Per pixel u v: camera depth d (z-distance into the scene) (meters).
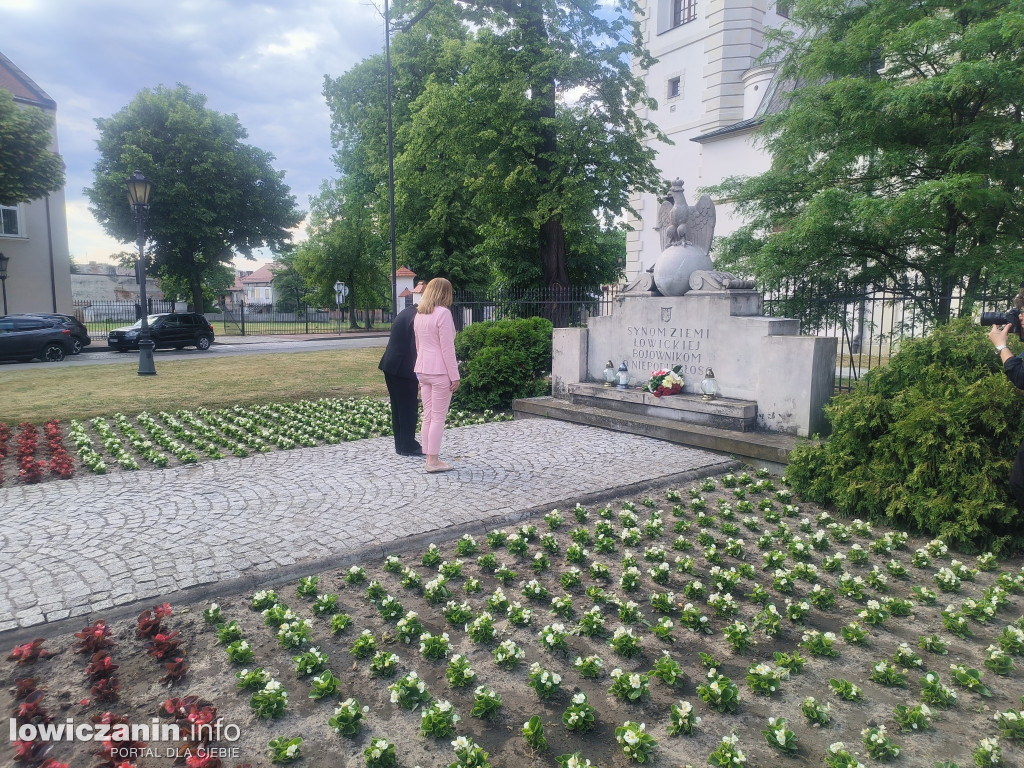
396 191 27.39
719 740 2.67
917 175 10.03
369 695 2.98
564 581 4.11
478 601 3.93
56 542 4.60
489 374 11.11
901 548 4.78
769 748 2.61
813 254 10.25
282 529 4.89
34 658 3.21
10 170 22.47
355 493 5.84
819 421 7.22
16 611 3.58
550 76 17.25
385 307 56.50
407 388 7.12
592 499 5.81
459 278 32.47
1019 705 2.90
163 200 32.41
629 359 9.38
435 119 18.53
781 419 7.43
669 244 8.98
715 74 26.59
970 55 8.49
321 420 10.18
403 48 26.53
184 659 3.25
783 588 4.02
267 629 3.54
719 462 6.98
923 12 9.31
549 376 12.48
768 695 2.98
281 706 2.81
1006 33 7.80
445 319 6.36
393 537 4.74
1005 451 4.70
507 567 4.40
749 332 7.73
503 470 6.66
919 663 3.19
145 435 9.24
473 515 5.24
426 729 2.66
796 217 10.60
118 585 3.90
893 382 5.58
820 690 3.02
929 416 4.90
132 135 32.81
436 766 2.51
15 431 9.45
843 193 9.32
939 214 9.34
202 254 35.84
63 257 29.38
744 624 3.46
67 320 22.41
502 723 2.78
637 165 18.59
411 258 32.41
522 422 9.43
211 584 3.94
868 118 9.38
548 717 2.82
